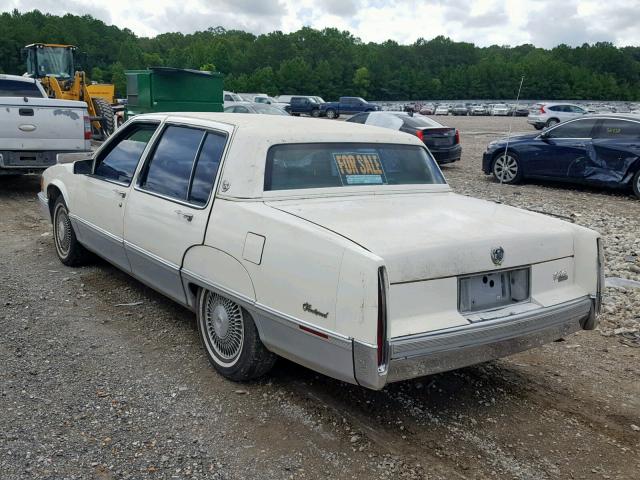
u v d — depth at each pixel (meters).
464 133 32.59
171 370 4.18
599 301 3.96
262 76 109.75
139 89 15.29
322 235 3.29
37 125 9.89
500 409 3.87
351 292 3.07
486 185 13.40
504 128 37.75
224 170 4.04
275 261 3.48
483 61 112.81
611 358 4.73
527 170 13.27
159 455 3.23
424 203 4.28
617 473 3.25
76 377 4.03
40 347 4.46
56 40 101.69
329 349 3.21
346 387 4.04
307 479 3.09
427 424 3.65
